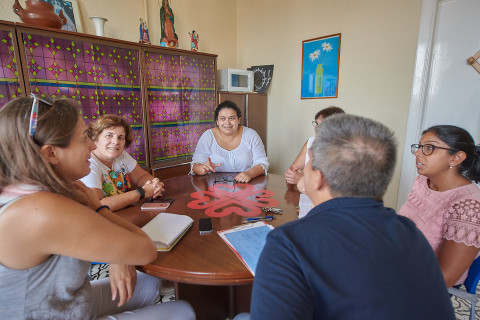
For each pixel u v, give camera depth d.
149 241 0.78
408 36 2.28
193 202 1.34
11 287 0.60
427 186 1.08
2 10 1.94
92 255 0.64
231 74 3.04
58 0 2.10
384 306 0.46
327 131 0.56
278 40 3.19
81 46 1.98
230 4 3.45
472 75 2.12
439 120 2.30
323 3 2.74
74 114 0.69
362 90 2.60
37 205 0.58
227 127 2.00
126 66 2.24
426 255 0.55
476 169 0.94
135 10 2.60
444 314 0.52
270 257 0.50
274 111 3.37
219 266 0.81
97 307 0.99
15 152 0.60
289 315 0.43
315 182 0.58
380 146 0.52
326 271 0.47
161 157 2.61
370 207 0.54
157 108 2.51
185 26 3.01
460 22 2.09
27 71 1.76
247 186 1.62
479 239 0.83
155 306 0.93
